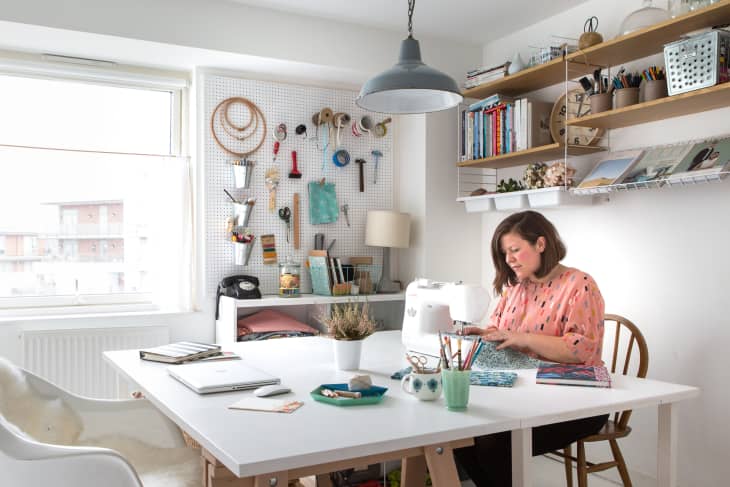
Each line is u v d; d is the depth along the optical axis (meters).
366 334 2.26
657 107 2.80
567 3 3.58
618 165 3.11
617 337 2.81
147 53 3.61
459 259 4.29
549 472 3.38
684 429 3.00
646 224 3.18
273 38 3.68
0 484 1.65
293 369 2.27
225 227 3.92
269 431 1.53
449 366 1.75
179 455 2.26
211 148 3.88
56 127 3.72
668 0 2.78
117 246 3.90
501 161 3.84
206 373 2.11
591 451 3.44
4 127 3.60
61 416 2.16
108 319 3.68
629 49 3.03
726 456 2.83
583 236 3.52
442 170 4.22
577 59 3.22
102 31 3.28
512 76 3.59
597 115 3.05
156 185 3.88
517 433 1.71
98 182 3.84
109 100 3.87
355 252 4.34
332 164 4.25
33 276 3.69
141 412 2.26
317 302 3.83
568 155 3.56
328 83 4.23
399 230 4.06
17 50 3.57
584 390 1.95
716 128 2.85
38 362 3.47
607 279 3.39
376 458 1.55
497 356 2.29
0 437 1.57
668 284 3.08
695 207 2.96
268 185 4.02
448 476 1.61
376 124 4.38
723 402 2.84
